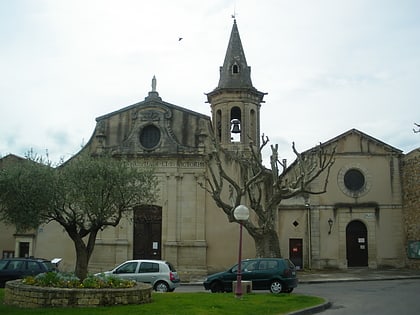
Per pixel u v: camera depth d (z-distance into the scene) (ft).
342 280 82.89
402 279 86.07
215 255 96.27
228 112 110.22
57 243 98.78
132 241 97.45
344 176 106.32
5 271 68.64
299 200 104.99
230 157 99.14
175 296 53.31
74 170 58.54
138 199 61.82
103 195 58.44
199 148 98.78
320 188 105.09
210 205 97.96
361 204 105.29
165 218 97.25
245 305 48.06
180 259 95.91
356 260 104.63
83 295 44.98
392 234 104.78
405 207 104.63
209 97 114.42
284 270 64.39
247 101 110.42
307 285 77.05
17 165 55.72
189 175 98.94
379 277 87.25
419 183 98.78
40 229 99.45
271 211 84.12
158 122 101.40
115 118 103.14
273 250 83.05
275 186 83.66
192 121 101.14
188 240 96.58
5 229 104.73
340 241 104.06
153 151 99.60
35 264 69.56
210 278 66.03
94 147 102.22
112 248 97.14
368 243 104.47
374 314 47.09
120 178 59.16
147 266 66.69
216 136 102.53
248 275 64.80
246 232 96.73
